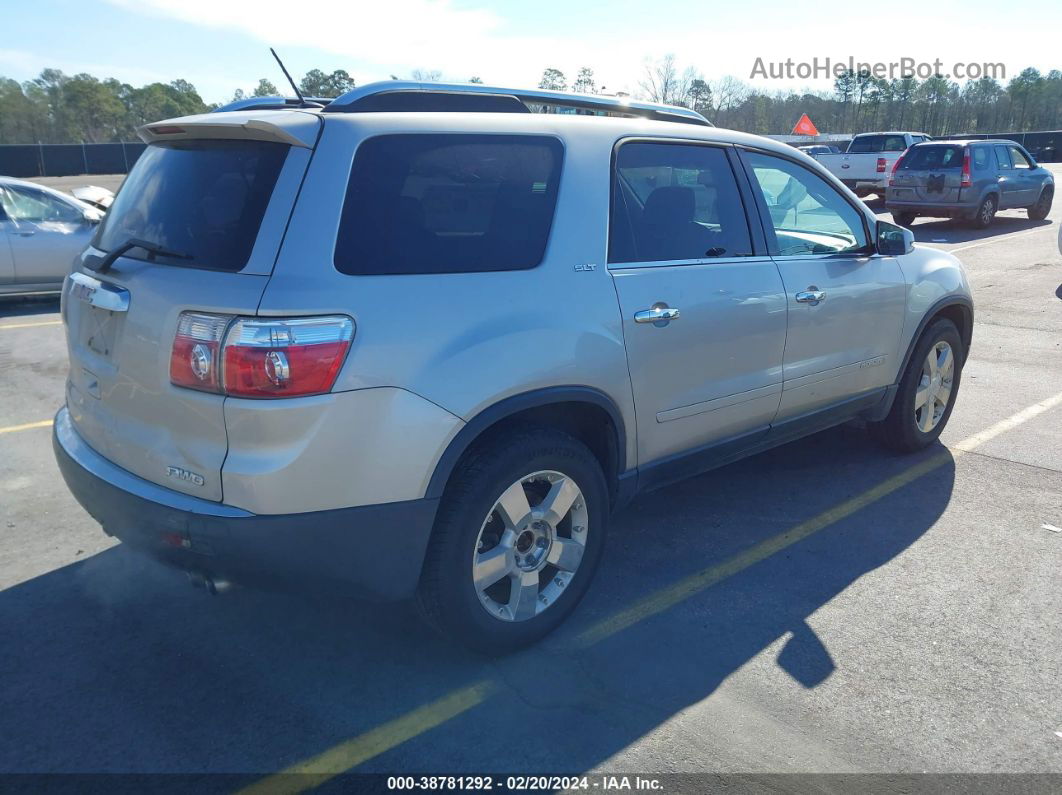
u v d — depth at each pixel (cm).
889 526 445
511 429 315
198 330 265
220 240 279
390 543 285
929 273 519
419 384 279
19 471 513
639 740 283
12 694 304
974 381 718
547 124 339
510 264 313
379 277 280
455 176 306
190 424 272
